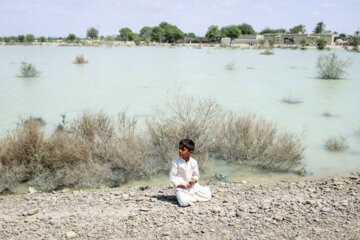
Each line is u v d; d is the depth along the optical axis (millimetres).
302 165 6957
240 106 12539
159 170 6773
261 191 5344
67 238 3602
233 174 6531
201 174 6539
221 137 7516
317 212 4203
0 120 10172
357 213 4094
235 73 24516
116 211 4398
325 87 17875
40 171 6285
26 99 13703
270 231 3674
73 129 7316
